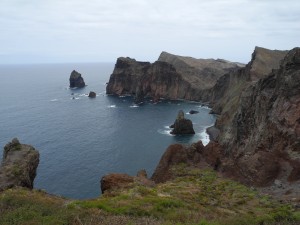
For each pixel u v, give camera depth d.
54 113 160.25
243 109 79.69
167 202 28.64
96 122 139.00
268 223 24.72
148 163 88.00
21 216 21.31
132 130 124.69
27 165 43.97
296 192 40.16
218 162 59.00
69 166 85.62
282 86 63.12
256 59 150.75
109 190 39.81
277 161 48.94
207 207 30.80
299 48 64.44
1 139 110.75
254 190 44.06
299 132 49.94
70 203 26.05
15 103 195.00
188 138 113.69
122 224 21.16
